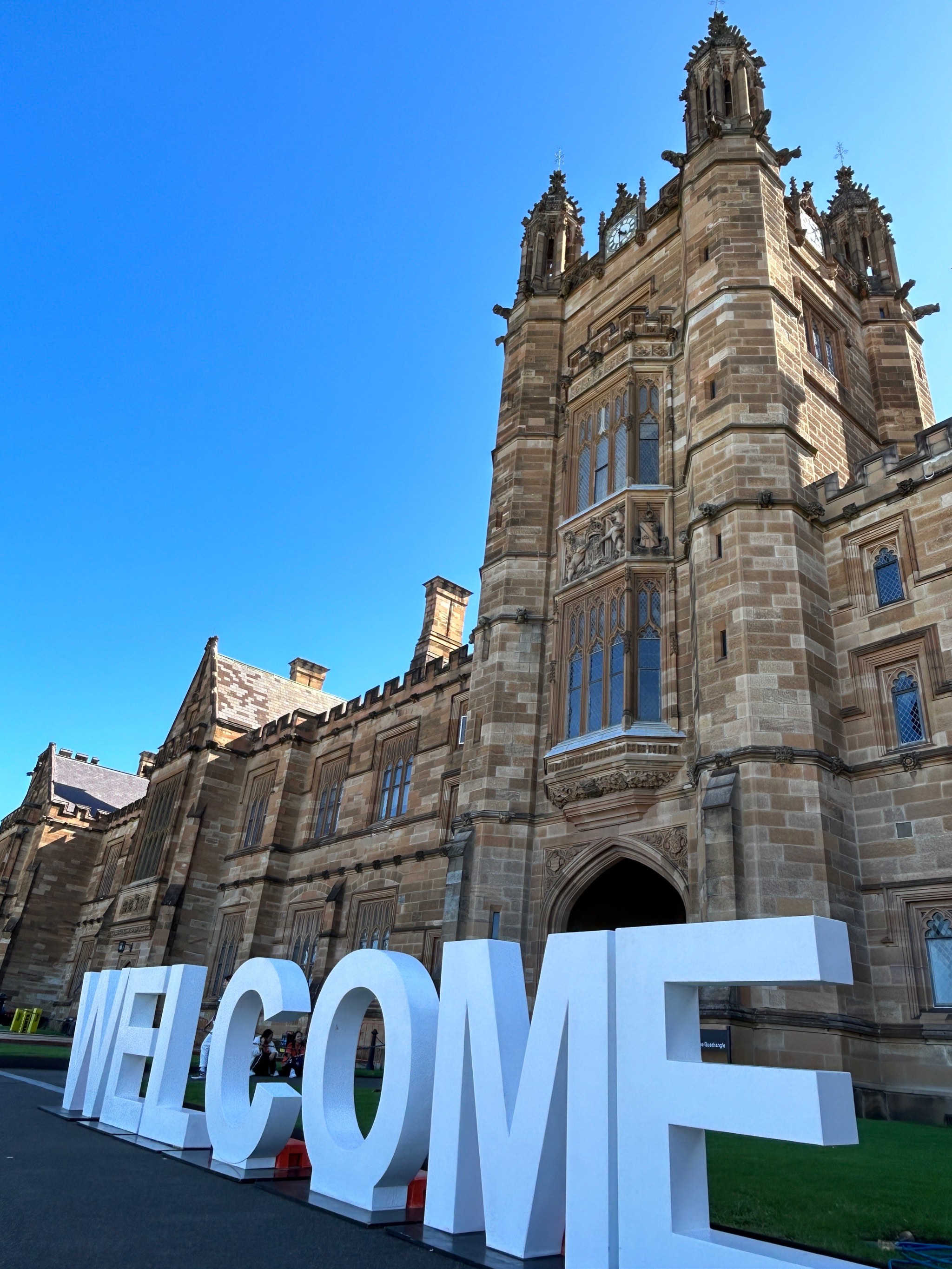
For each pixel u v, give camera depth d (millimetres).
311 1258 5789
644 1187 5617
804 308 25719
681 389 23953
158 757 46344
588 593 23172
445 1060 7355
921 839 16047
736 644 18062
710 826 16516
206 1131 9859
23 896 54469
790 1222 6723
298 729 38500
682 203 25188
